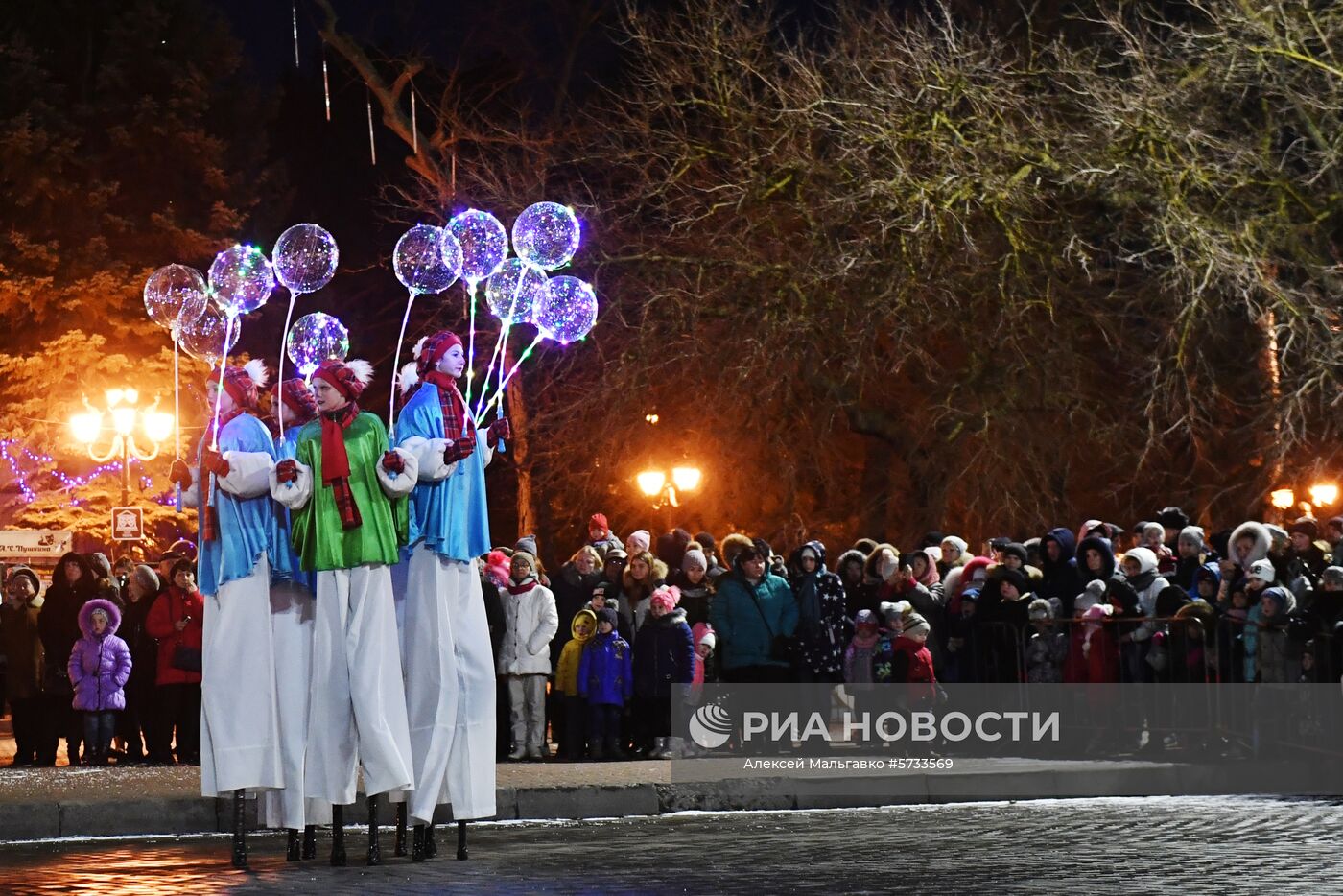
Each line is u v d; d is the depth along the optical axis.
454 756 13.56
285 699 13.65
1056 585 22.17
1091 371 41.94
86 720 21.97
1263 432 37.66
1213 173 37.81
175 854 14.54
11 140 53.94
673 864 13.02
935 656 22.58
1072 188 38.78
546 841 14.91
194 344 15.26
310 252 14.84
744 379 40.31
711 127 44.22
